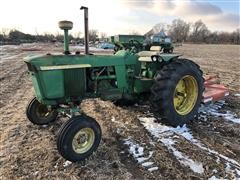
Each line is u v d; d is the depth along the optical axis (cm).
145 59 464
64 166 340
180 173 327
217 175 326
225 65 1537
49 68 353
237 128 473
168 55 472
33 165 341
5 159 353
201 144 405
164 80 431
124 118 506
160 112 438
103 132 438
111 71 442
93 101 621
